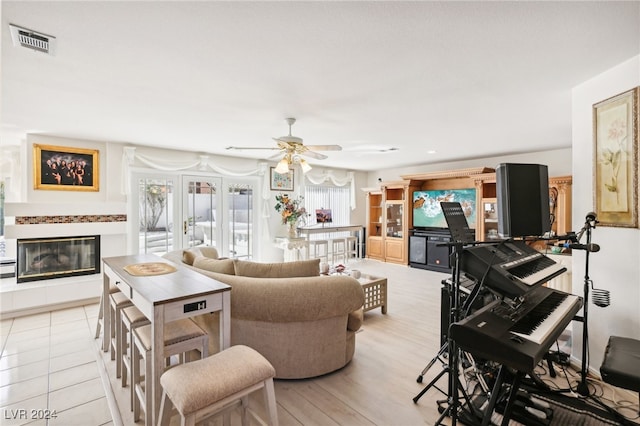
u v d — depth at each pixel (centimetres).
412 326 357
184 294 177
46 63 219
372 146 521
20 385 238
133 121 364
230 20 171
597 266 246
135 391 199
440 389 229
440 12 165
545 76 246
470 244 203
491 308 191
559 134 434
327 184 805
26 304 384
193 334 189
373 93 279
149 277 214
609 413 204
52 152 435
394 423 197
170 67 228
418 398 217
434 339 321
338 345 254
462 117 353
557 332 175
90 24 174
